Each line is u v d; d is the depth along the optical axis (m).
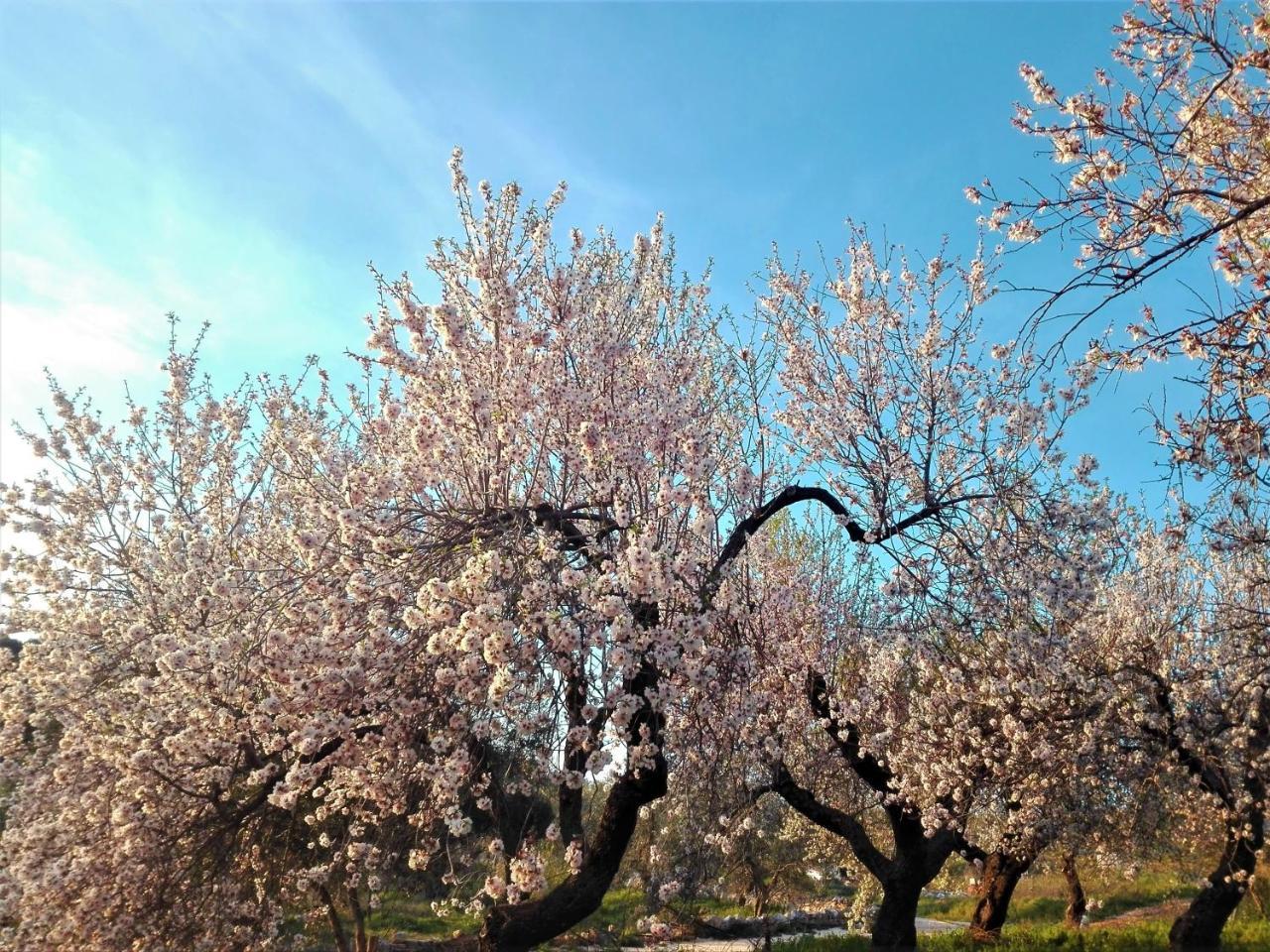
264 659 5.57
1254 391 4.71
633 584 5.16
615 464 6.61
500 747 5.88
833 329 9.43
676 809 7.98
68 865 6.20
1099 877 15.17
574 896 6.37
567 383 6.93
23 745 7.63
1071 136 5.19
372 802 7.15
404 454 6.82
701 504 6.08
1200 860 13.52
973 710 9.78
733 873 12.95
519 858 5.36
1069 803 9.65
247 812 6.54
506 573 5.66
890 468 8.44
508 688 4.95
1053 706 8.80
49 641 7.49
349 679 5.32
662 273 8.78
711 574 6.55
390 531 6.02
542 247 7.48
